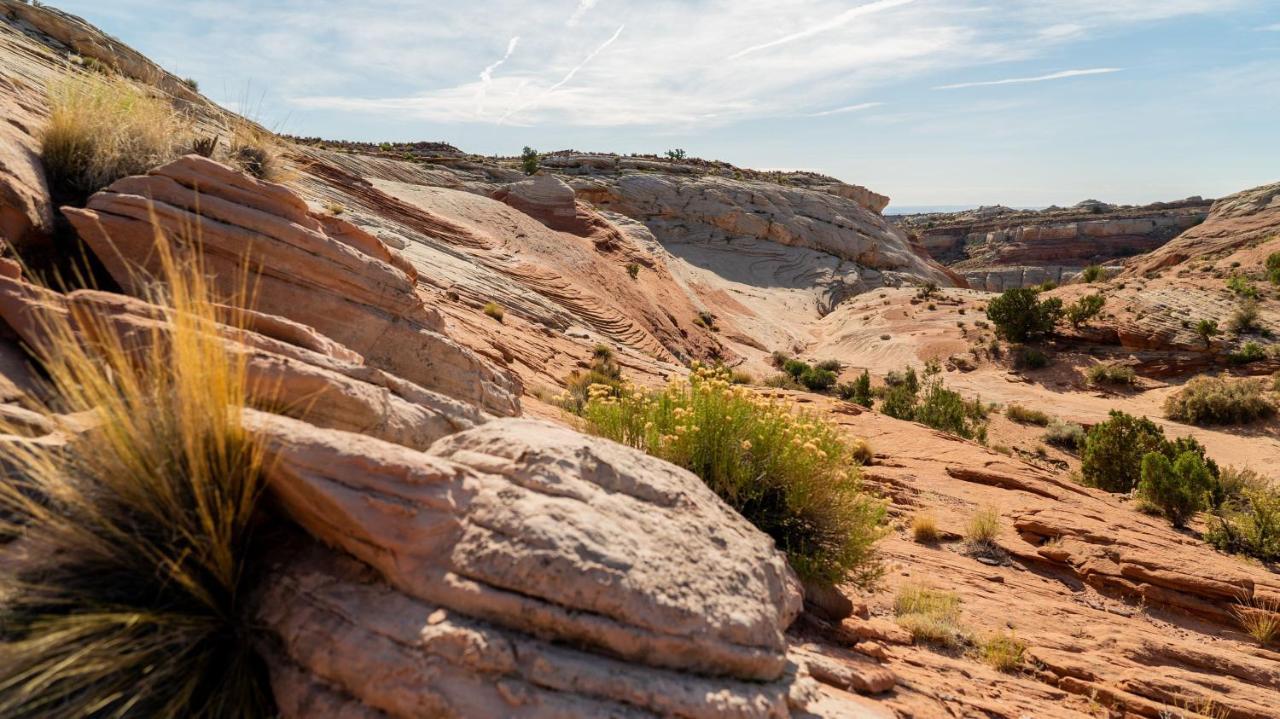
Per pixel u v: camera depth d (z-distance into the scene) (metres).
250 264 6.00
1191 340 56.88
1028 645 6.42
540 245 60.78
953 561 9.20
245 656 2.78
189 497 2.91
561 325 37.28
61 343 3.10
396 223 42.69
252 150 8.06
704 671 2.98
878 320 82.38
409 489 2.96
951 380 60.34
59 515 2.79
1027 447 41.16
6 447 2.87
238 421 2.96
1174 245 130.12
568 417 11.53
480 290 34.50
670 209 126.00
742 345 78.62
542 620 2.74
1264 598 8.38
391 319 7.07
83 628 2.48
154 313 3.82
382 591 2.84
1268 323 57.72
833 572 5.51
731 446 5.71
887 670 4.64
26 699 2.46
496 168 114.19
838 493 5.79
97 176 6.11
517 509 3.00
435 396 4.72
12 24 30.80
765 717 2.92
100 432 2.90
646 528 3.30
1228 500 14.70
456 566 2.82
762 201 131.88
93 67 7.09
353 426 3.87
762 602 3.45
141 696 2.54
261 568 3.04
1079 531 10.13
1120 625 7.72
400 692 2.49
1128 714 5.46
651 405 6.37
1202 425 45.19
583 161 136.88
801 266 122.31
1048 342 63.91
